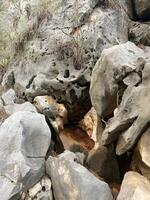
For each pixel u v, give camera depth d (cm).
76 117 341
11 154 257
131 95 261
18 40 376
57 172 257
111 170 282
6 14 413
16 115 277
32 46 360
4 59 388
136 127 256
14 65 372
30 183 253
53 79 336
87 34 340
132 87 265
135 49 296
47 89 338
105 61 282
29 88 348
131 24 388
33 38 366
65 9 364
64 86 333
